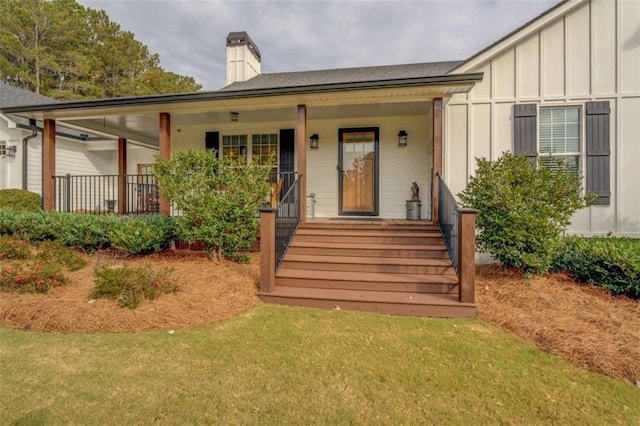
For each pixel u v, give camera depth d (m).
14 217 6.95
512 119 6.41
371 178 8.11
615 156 6.14
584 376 2.74
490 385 2.58
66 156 11.94
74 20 22.66
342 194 8.22
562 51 6.26
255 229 5.79
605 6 6.13
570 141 6.31
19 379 2.58
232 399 2.36
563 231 5.12
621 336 3.32
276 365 2.83
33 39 21.61
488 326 3.76
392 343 3.29
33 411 2.21
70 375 2.64
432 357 3.01
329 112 7.56
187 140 9.10
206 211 5.52
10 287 4.30
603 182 6.15
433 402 2.36
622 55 6.11
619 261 4.43
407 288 4.62
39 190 10.91
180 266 5.51
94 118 7.73
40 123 11.02
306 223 6.37
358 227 6.16
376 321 3.89
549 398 2.44
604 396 2.48
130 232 5.91
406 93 5.93
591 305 4.16
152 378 2.61
